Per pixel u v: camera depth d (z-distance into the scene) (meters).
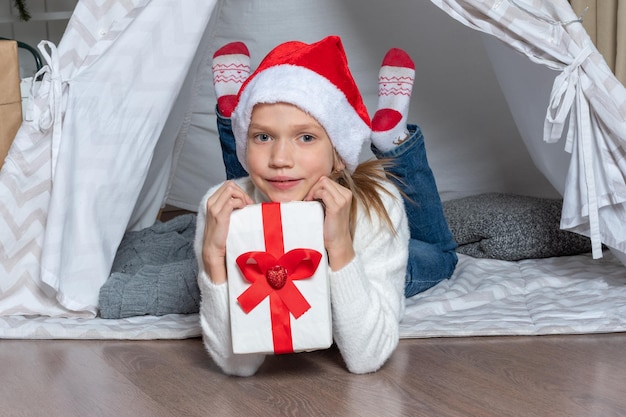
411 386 1.45
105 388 1.49
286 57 1.43
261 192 1.51
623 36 2.34
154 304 1.90
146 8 1.94
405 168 1.95
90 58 1.93
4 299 1.94
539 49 1.87
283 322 1.37
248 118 1.45
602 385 1.44
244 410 1.36
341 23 2.61
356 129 1.50
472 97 2.65
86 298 1.91
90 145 1.92
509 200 2.49
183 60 1.98
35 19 3.21
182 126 2.44
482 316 1.83
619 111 1.84
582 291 2.00
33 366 1.63
